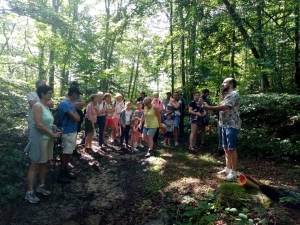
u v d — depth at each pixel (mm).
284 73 9992
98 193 4863
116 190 4973
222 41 10438
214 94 12117
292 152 5832
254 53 9266
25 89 8094
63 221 4016
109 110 7906
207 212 3734
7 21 11172
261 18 9273
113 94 13891
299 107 7297
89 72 11492
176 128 7992
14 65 9859
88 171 5809
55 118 5148
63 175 5227
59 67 12281
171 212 3971
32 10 8250
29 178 4340
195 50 11289
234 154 4586
